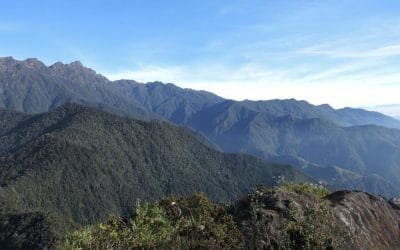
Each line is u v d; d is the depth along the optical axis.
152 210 11.30
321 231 11.41
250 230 11.13
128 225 10.99
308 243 10.89
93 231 10.45
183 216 11.55
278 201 12.05
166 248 10.25
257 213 11.54
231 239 10.88
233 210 12.17
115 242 10.20
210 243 10.55
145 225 10.67
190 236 10.84
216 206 12.15
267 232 11.12
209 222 11.22
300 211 11.90
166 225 10.93
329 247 11.12
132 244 10.20
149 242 10.27
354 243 12.38
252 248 10.87
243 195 12.84
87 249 9.98
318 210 11.95
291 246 10.91
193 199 12.10
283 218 11.43
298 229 11.21
